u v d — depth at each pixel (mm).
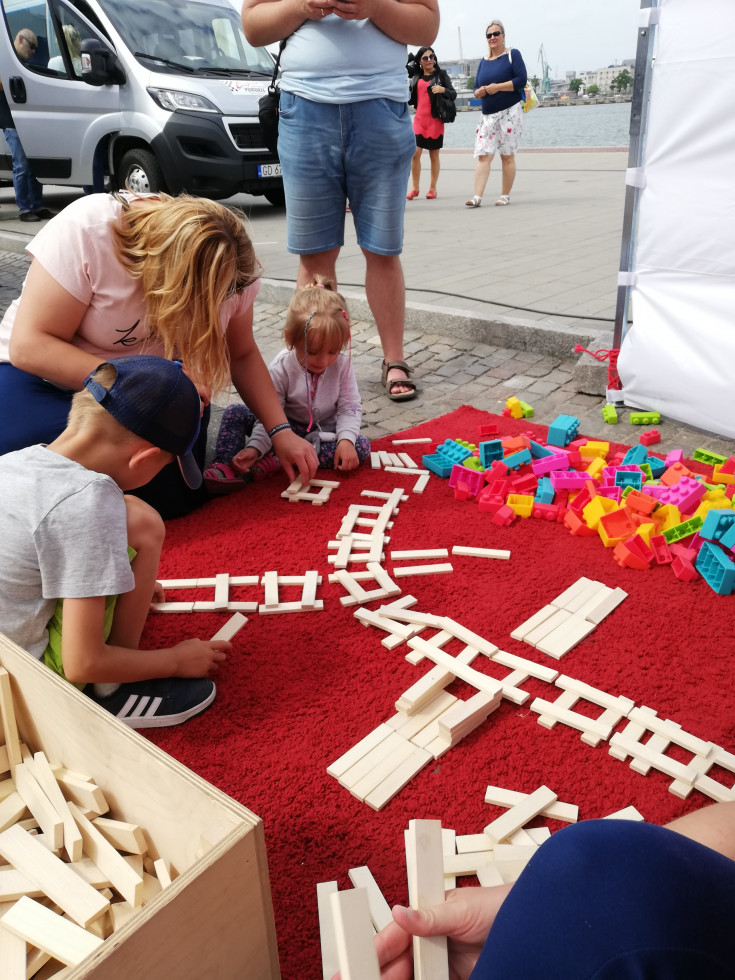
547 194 9922
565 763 1724
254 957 1109
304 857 1514
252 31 3416
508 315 4574
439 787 1667
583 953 816
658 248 3258
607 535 2539
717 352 3166
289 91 3377
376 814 1604
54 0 7348
